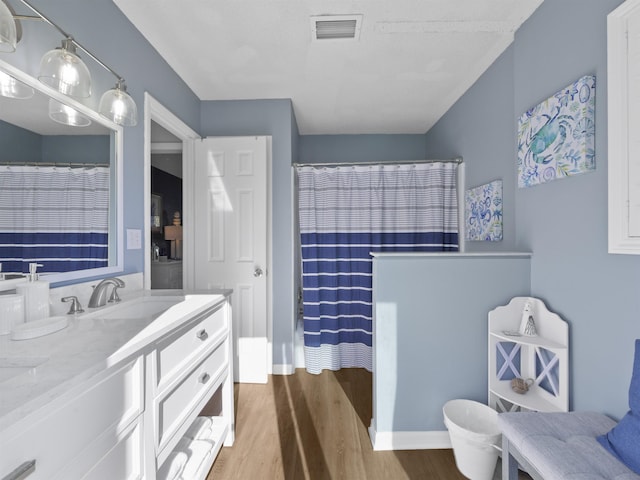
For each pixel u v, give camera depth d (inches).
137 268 70.9
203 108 111.7
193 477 55.4
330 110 121.8
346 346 117.2
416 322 72.1
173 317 48.8
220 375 67.7
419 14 69.5
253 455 70.2
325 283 114.8
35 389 26.2
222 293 67.8
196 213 106.9
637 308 47.9
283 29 74.1
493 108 88.1
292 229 112.3
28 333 38.5
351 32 75.7
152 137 117.3
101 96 60.3
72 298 50.1
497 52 83.6
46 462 26.8
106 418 34.4
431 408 72.6
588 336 56.2
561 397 59.9
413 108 120.2
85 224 56.0
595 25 53.9
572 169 57.0
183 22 71.2
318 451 71.6
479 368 72.4
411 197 112.3
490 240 88.9
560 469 39.9
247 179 106.0
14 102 43.7
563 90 58.9
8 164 43.0
